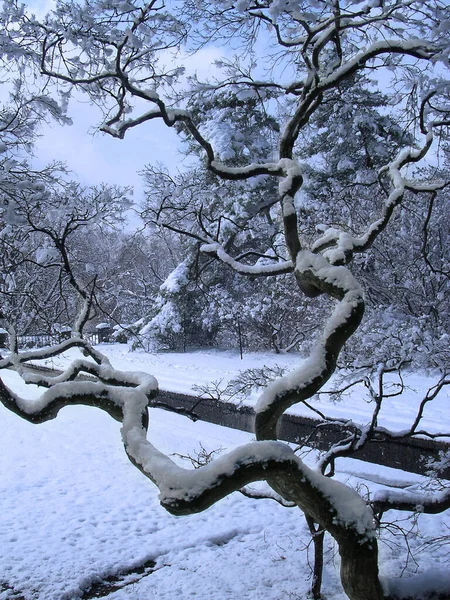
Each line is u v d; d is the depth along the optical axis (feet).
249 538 21.88
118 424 37.73
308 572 18.90
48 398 10.55
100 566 19.26
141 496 25.79
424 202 42.06
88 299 15.29
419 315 43.62
